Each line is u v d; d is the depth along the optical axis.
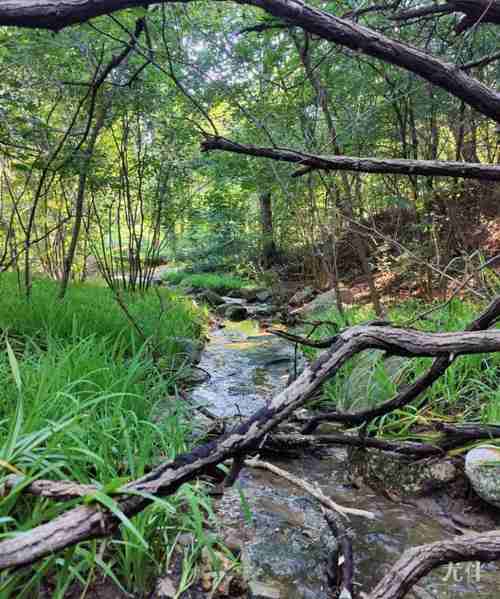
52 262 7.47
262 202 9.69
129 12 1.82
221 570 1.39
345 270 8.56
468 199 5.25
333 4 2.26
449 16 2.79
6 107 3.12
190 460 0.70
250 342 5.67
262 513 1.71
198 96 3.20
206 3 2.63
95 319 3.67
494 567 1.44
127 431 1.53
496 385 2.47
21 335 3.10
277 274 10.62
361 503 1.90
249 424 0.72
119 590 1.28
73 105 4.10
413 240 4.85
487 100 1.28
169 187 5.36
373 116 3.72
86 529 0.63
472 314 3.10
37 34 2.75
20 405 1.38
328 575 1.42
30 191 5.79
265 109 3.49
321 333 4.12
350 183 4.70
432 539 1.64
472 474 1.78
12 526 1.23
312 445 2.28
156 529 1.39
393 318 3.86
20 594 1.09
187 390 3.50
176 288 10.70
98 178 4.47
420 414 2.34
